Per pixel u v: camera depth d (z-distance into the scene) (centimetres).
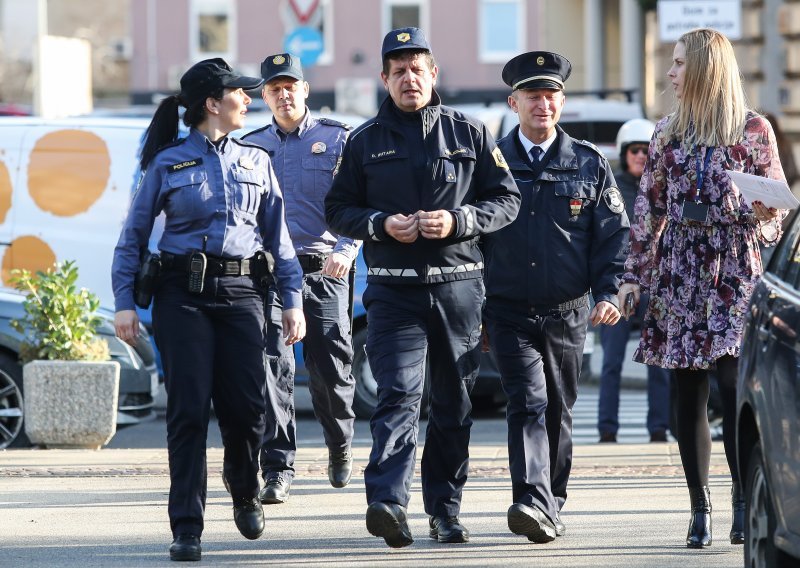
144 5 6831
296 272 1117
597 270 1119
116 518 1257
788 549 832
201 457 1074
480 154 1093
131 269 1078
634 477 1459
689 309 1102
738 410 966
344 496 1361
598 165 1123
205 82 1078
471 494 1362
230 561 1085
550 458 1141
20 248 2078
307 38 3628
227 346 1081
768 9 3291
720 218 1092
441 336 1094
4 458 1579
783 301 895
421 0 6744
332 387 1382
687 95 1094
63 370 1694
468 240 1089
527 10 6731
